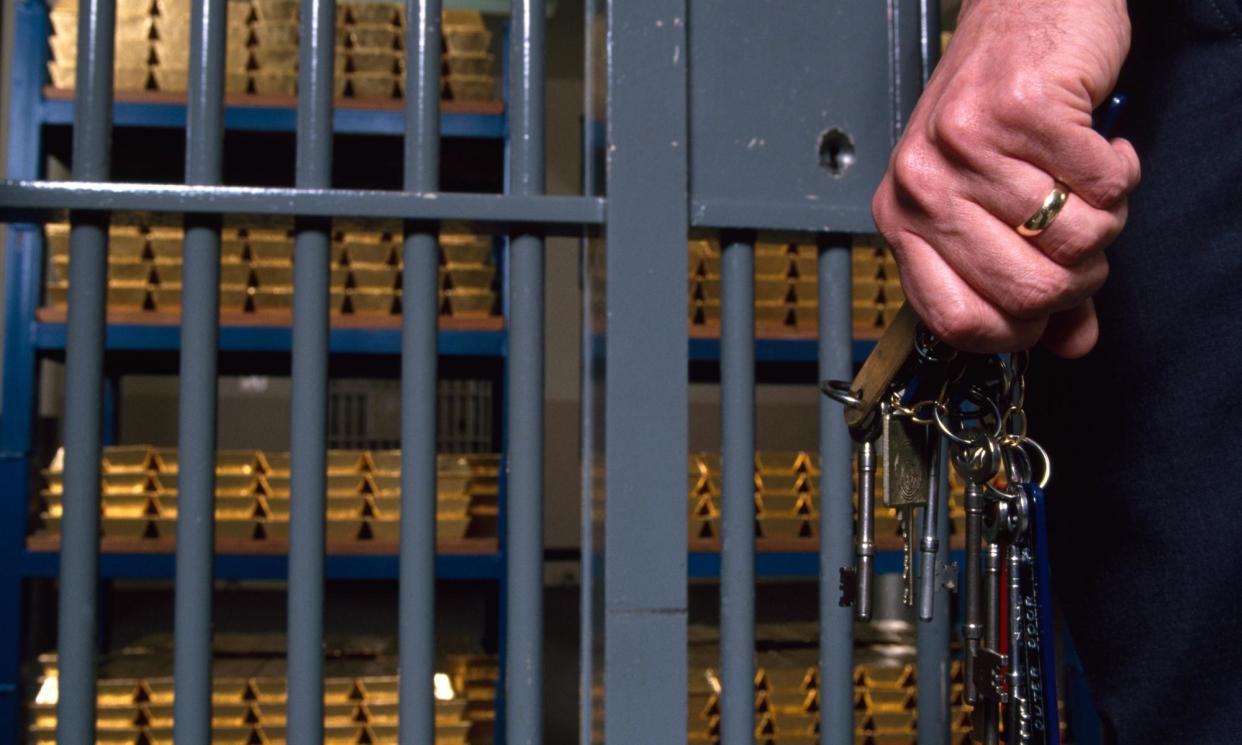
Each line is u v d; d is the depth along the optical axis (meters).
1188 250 0.62
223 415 6.52
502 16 4.62
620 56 0.72
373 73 2.63
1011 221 0.46
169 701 2.15
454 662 2.45
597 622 0.76
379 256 2.51
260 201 0.71
